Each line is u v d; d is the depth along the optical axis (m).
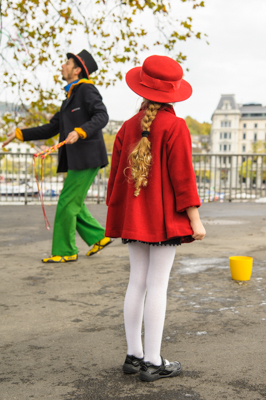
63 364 2.20
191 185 1.98
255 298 3.25
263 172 11.92
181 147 2.00
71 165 4.45
